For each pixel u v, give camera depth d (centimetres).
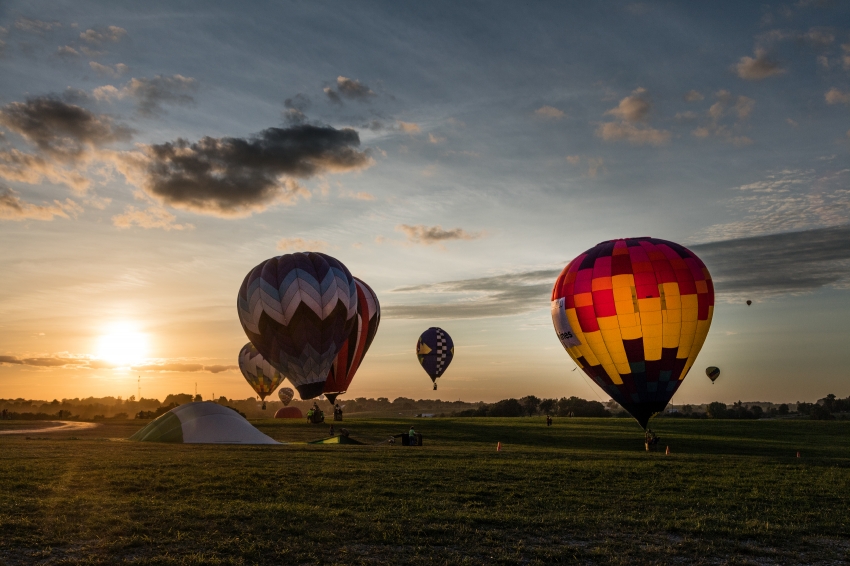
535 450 3384
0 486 1702
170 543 1231
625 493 1977
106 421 8138
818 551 1374
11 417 9956
